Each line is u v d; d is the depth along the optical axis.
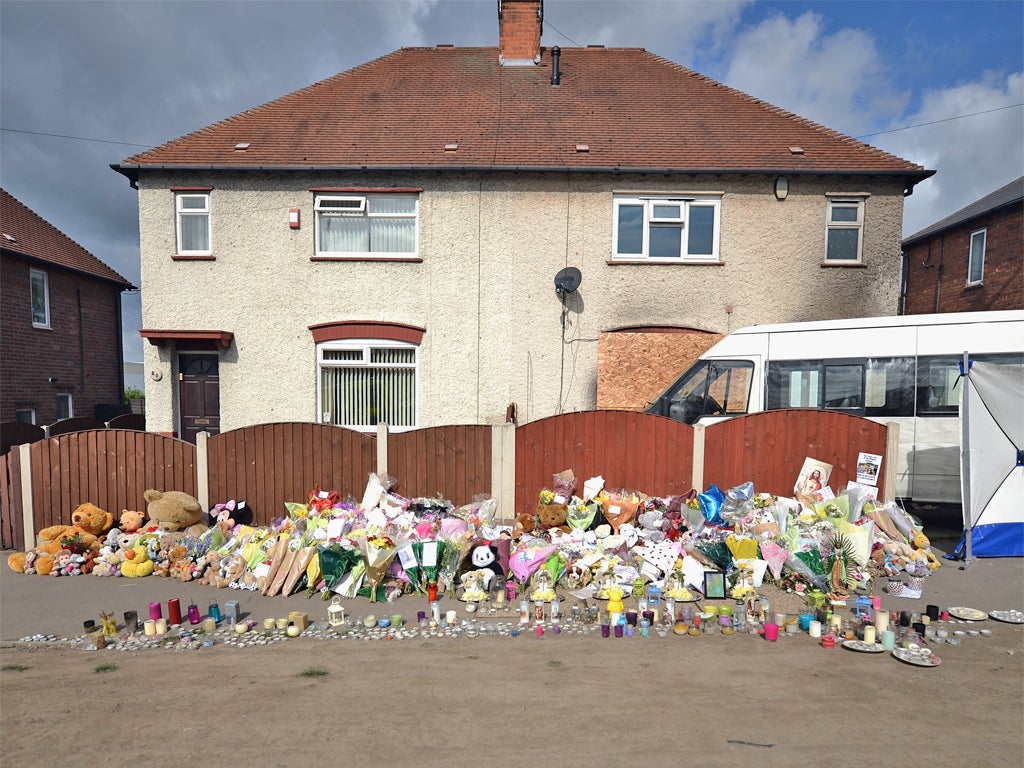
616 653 4.15
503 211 9.92
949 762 2.83
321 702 3.44
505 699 3.46
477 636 4.49
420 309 9.98
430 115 11.16
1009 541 6.28
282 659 4.09
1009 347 6.93
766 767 2.78
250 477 7.06
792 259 9.91
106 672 3.90
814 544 5.35
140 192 9.95
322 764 2.82
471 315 9.98
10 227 14.30
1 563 6.32
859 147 10.47
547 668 3.90
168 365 9.98
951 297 16.27
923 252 17.67
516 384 9.99
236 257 9.97
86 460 6.82
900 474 7.35
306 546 5.59
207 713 3.33
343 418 10.20
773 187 9.84
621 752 2.90
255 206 9.95
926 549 6.14
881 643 4.25
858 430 6.79
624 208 10.07
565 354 9.98
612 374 9.74
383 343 10.00
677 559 5.56
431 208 9.91
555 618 4.74
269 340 10.02
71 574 5.94
